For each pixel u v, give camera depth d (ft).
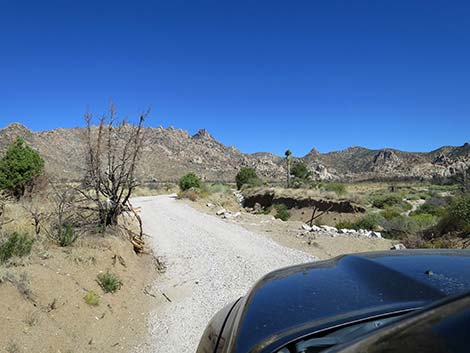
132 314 23.84
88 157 36.45
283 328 7.22
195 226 56.85
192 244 44.45
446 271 8.40
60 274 23.63
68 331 18.90
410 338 4.31
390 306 7.12
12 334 16.57
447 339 3.91
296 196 100.37
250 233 51.06
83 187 37.55
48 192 54.90
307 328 6.93
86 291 23.39
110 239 33.63
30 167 57.82
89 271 26.22
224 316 10.77
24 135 360.89
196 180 117.70
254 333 7.41
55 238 30.07
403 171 649.61
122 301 24.93
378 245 42.68
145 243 44.14
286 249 40.86
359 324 6.81
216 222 61.05
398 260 9.53
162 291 28.58
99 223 36.37
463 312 4.21
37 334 17.35
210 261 36.76
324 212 89.61
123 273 29.55
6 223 31.14
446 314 4.38
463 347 3.69
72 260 26.21
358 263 9.83
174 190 160.15
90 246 30.68
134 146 37.70
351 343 5.33
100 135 36.60
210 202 94.27
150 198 106.52
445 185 230.27
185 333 21.26
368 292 7.91
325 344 6.41
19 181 56.24
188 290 28.76
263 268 33.65
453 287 7.46
